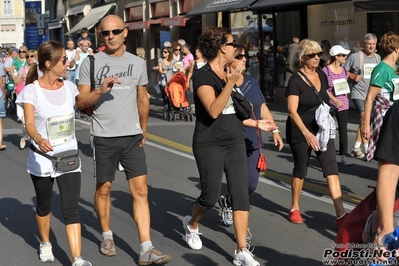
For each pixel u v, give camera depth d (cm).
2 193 880
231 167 564
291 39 1917
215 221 722
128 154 584
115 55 584
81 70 581
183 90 1625
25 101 545
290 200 816
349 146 1219
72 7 3712
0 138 1238
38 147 560
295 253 615
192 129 1487
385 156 359
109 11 3070
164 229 699
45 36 4088
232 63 604
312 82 675
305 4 1784
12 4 6269
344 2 1719
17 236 689
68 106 558
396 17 1576
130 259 607
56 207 795
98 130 581
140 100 597
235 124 565
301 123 666
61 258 616
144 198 589
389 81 772
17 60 1662
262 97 649
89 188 904
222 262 592
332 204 791
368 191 859
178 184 920
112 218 745
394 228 368
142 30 2819
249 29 2094
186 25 2495
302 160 695
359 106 1066
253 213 758
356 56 1062
